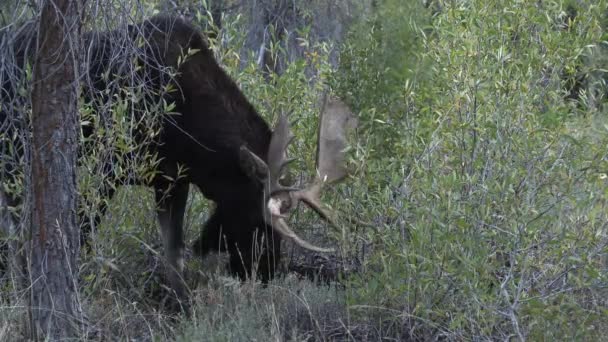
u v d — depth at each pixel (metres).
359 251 11.55
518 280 10.27
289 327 10.86
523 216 9.85
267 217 11.44
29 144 10.60
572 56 10.84
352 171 11.29
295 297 11.35
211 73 12.30
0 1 10.62
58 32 9.46
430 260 9.91
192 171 12.23
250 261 11.96
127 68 11.49
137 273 12.62
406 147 10.82
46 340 9.46
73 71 9.63
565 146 10.41
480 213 10.14
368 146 10.82
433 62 11.34
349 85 11.49
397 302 10.61
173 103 11.31
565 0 11.14
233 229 11.99
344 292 11.34
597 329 10.16
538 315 9.67
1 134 11.50
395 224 10.70
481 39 11.28
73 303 9.92
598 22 10.92
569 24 10.98
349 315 10.49
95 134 11.09
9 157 10.78
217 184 12.08
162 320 11.08
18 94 11.02
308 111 13.43
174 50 12.10
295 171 13.01
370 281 10.42
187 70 12.12
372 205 11.01
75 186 9.90
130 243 12.35
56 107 9.59
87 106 11.38
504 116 10.68
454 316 10.08
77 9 9.52
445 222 10.07
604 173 10.09
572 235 9.82
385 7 11.35
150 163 11.80
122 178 11.84
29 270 9.88
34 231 9.79
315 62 14.17
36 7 9.84
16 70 11.33
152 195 12.93
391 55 11.27
